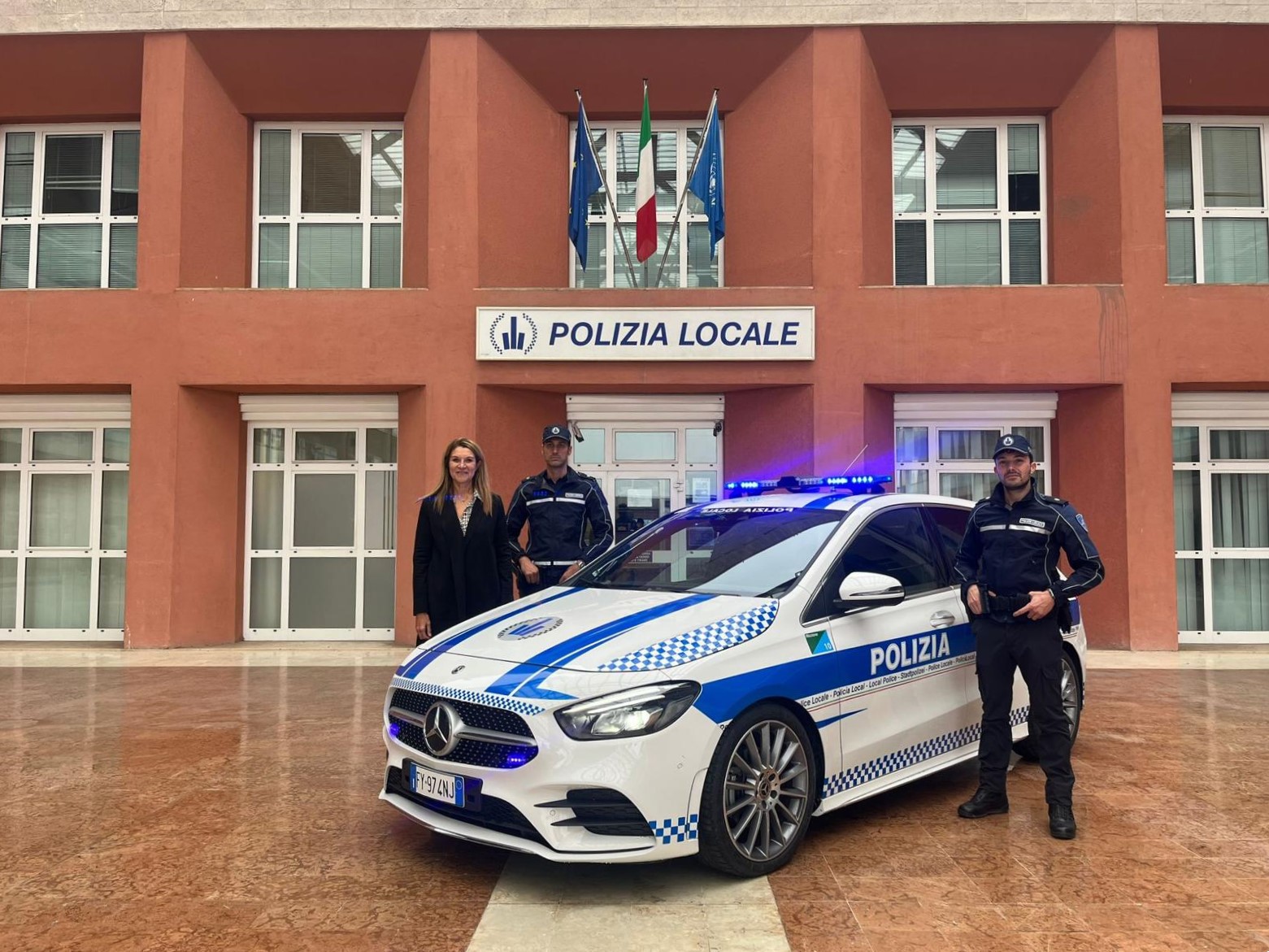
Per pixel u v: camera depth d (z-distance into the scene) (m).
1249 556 10.80
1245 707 7.14
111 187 11.67
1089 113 10.56
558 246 11.14
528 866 3.88
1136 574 9.87
